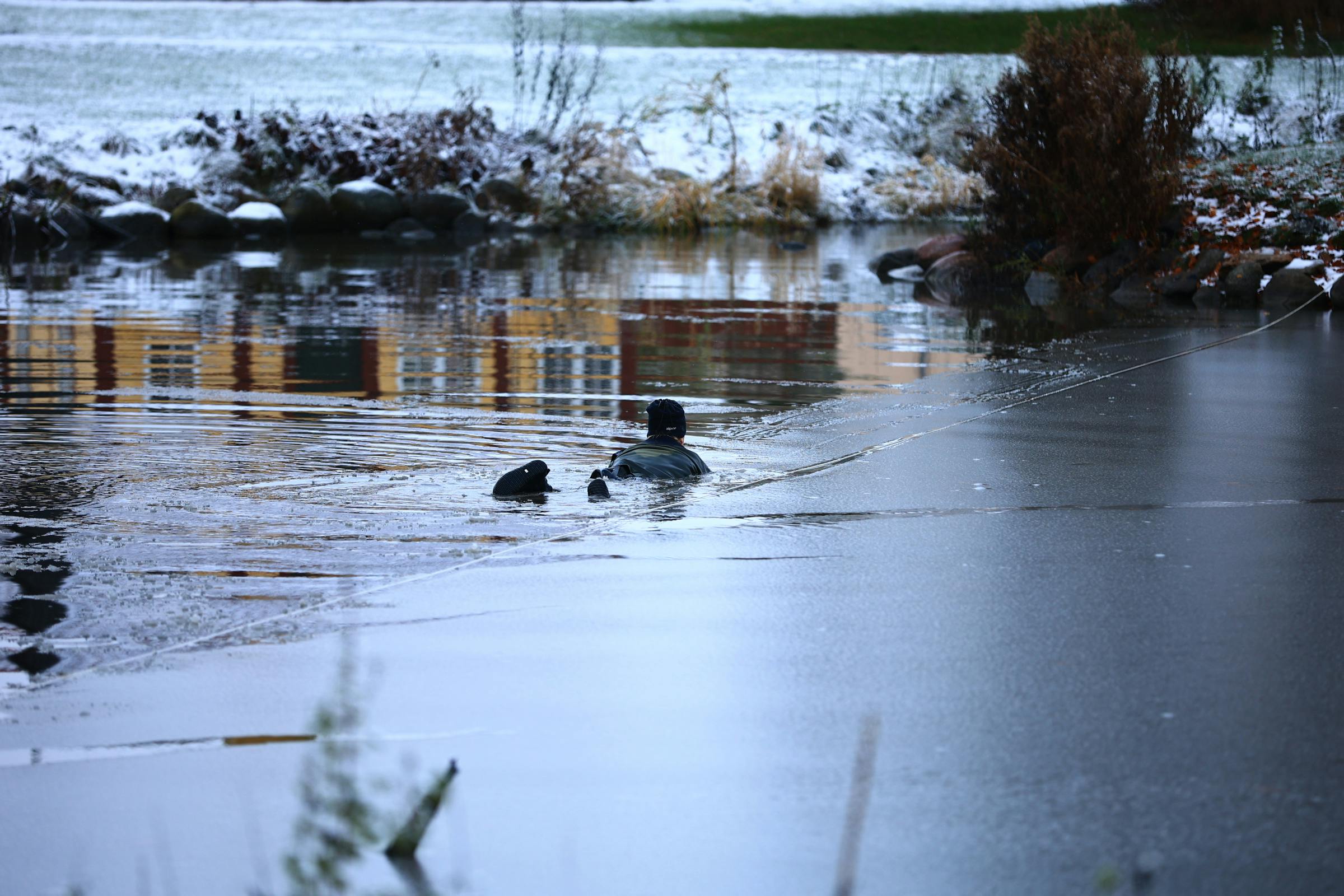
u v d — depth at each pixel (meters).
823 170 56.53
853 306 27.98
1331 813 5.57
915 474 12.38
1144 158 31.11
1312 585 8.71
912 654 7.43
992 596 8.49
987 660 7.33
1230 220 31.70
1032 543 9.79
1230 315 26.00
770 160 55.56
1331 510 10.82
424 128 51.84
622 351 21.30
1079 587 8.66
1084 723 6.49
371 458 13.07
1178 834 5.40
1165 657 7.36
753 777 5.93
